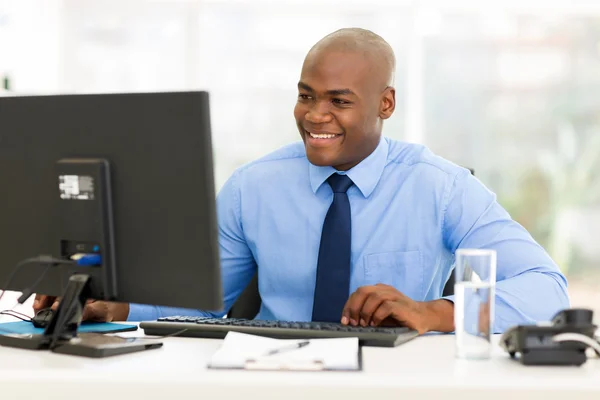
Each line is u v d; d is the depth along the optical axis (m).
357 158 2.32
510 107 6.70
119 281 1.70
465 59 6.65
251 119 6.71
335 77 2.20
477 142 6.71
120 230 1.68
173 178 1.62
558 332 1.52
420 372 1.45
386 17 6.59
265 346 1.59
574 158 6.76
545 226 6.89
